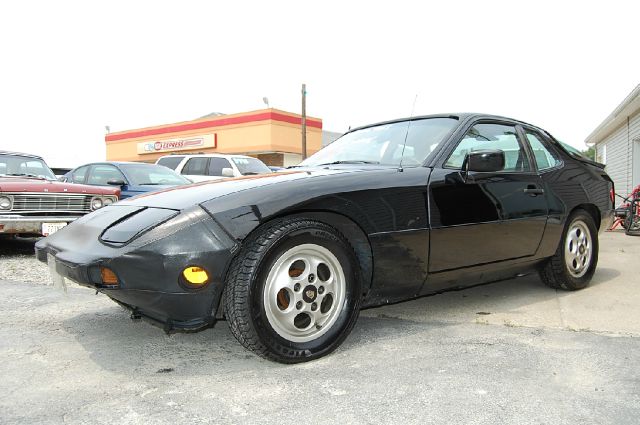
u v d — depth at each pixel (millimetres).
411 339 3105
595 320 3494
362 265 2994
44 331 3318
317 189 2754
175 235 2461
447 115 3809
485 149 3527
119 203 3178
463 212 3293
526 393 2316
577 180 4371
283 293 2670
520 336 3148
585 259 4422
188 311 2510
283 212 2609
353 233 2904
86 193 7039
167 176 9344
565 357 2764
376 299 3082
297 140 29734
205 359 2795
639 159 13477
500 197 3564
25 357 2836
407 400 2254
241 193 2656
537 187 3910
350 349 2928
